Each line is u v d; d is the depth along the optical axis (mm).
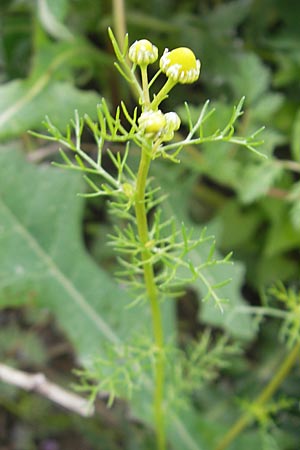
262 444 388
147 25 505
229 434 363
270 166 425
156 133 199
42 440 590
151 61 201
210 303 374
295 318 321
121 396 352
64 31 429
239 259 502
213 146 427
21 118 391
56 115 400
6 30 524
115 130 203
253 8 528
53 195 376
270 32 540
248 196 422
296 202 416
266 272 495
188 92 523
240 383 475
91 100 412
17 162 375
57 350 582
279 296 323
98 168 223
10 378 351
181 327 559
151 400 360
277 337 481
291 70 492
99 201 495
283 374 334
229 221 497
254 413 346
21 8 517
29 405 569
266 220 495
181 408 385
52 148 459
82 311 367
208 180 536
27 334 561
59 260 370
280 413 431
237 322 372
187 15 521
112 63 465
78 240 377
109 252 522
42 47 428
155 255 239
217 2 564
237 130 437
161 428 325
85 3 499
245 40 539
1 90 402
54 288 366
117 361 356
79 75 513
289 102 501
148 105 203
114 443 530
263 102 436
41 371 560
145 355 287
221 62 504
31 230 369
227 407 466
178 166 438
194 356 343
